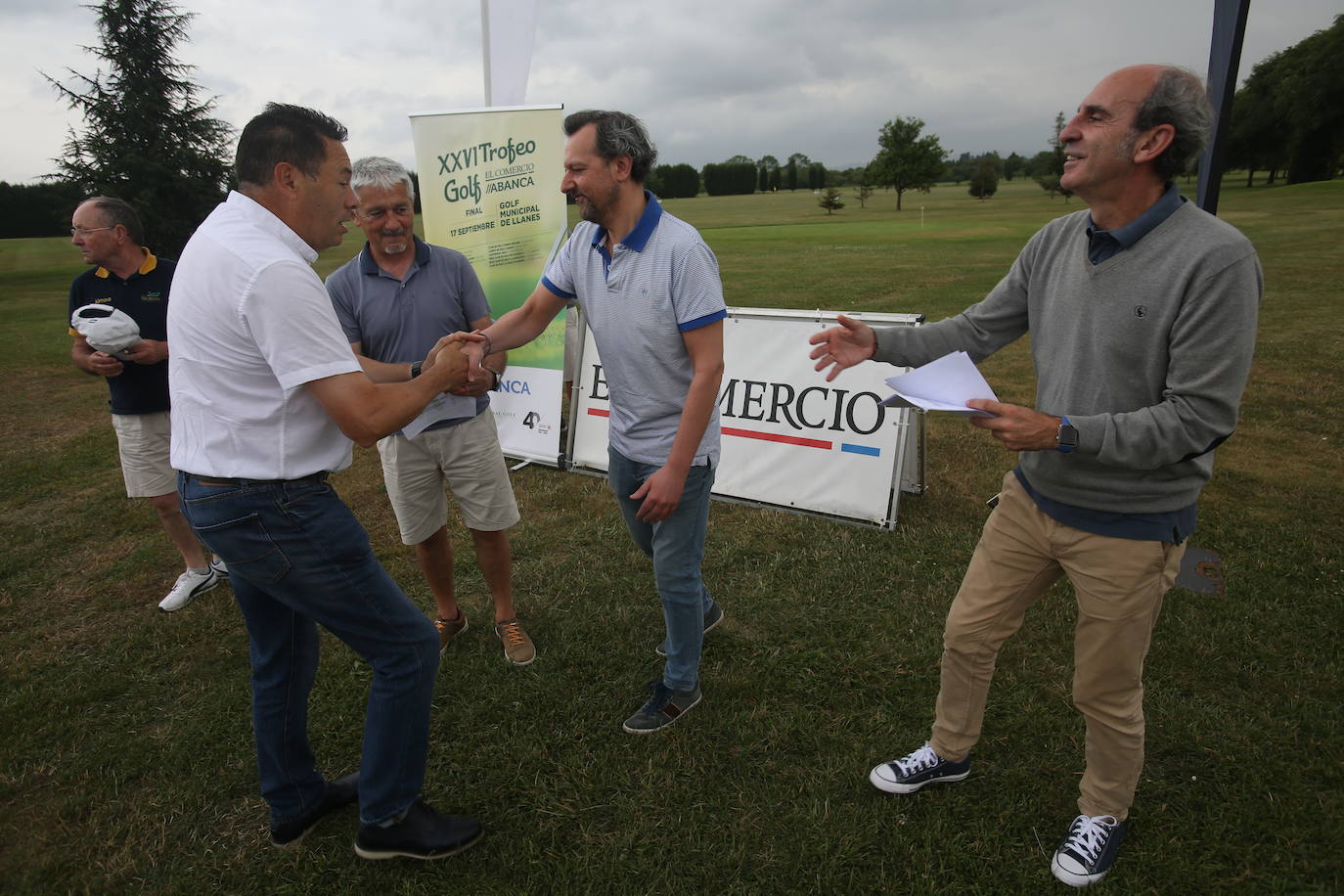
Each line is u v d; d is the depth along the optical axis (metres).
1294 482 4.11
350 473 5.04
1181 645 2.75
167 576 3.69
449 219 4.68
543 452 4.95
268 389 1.66
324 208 1.76
